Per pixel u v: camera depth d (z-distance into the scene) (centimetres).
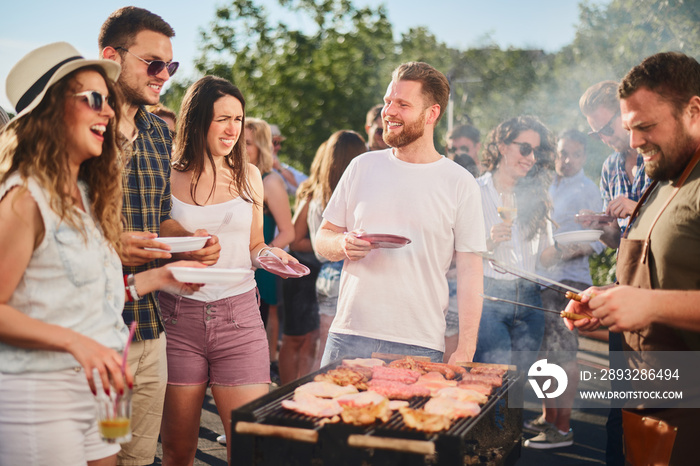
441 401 214
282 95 1702
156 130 288
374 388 229
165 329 289
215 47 1831
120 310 217
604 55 714
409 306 286
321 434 193
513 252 387
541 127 400
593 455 393
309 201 470
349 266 297
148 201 274
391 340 286
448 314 383
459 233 290
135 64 269
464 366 267
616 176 396
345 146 434
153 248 238
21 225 188
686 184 203
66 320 200
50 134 195
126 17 269
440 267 289
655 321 197
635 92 205
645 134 206
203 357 293
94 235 209
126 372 190
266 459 194
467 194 288
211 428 447
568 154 420
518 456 265
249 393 290
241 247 299
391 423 199
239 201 300
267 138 460
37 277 195
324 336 434
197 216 292
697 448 204
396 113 284
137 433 277
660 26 653
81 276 201
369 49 1761
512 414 260
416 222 286
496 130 397
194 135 295
